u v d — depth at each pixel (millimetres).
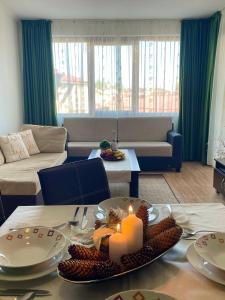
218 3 4145
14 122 4727
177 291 767
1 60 4156
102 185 1541
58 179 1410
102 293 766
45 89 5121
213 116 4863
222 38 4477
